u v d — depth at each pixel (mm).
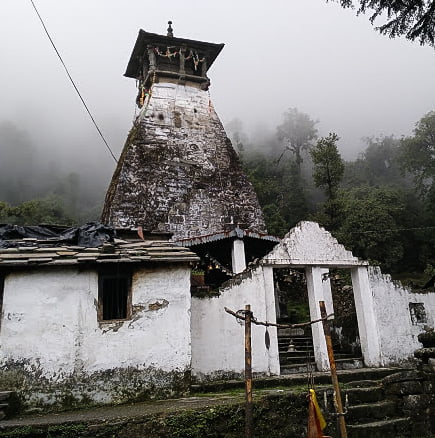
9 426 5535
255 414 6262
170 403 6930
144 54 21203
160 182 16828
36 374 7121
